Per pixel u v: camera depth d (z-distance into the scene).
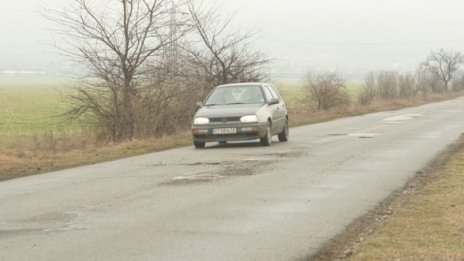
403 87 68.25
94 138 25.55
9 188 13.37
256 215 9.92
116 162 17.73
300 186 12.62
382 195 11.61
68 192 12.48
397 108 52.41
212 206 10.69
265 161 16.72
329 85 47.97
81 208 10.72
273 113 21.45
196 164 16.42
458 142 21.55
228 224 9.30
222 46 32.06
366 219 9.60
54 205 11.06
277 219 9.62
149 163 17.06
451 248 7.65
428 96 80.62
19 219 9.88
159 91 26.23
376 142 21.84
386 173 14.33
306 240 8.31
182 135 25.50
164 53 26.67
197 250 7.84
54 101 83.56
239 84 22.36
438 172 14.30
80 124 25.89
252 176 14.04
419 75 85.81
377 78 67.25
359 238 8.43
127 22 25.59
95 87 25.25
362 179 13.48
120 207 10.74
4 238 8.58
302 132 27.70
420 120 35.25
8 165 17.27
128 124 25.42
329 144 21.38
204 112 20.62
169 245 8.09
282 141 22.88
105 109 25.41
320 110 46.41
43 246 8.10
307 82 48.94
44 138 25.97
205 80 30.97
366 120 36.53
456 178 13.20
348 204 10.77
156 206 10.77
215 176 14.14
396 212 9.94
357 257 7.36
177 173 14.79
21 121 49.34
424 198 11.03
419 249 7.62
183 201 11.19
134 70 25.86
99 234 8.75
